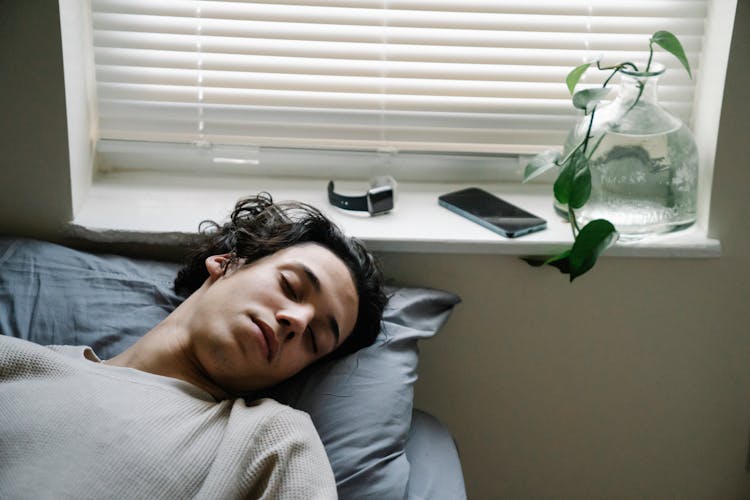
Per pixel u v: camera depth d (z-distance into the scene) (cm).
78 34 156
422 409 168
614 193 151
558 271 158
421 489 132
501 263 158
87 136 164
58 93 148
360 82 167
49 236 156
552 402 168
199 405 121
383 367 136
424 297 151
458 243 153
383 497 124
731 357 165
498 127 170
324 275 132
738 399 168
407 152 173
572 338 164
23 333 136
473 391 167
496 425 170
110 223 154
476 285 159
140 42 163
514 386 167
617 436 171
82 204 160
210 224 156
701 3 161
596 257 143
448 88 168
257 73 167
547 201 170
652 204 151
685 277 159
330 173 176
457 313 161
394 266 158
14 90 147
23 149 151
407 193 172
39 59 146
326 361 137
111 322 139
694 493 175
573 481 174
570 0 163
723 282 159
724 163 152
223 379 127
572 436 171
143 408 116
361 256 141
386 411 131
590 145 150
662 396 168
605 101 168
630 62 156
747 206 154
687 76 165
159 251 156
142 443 111
